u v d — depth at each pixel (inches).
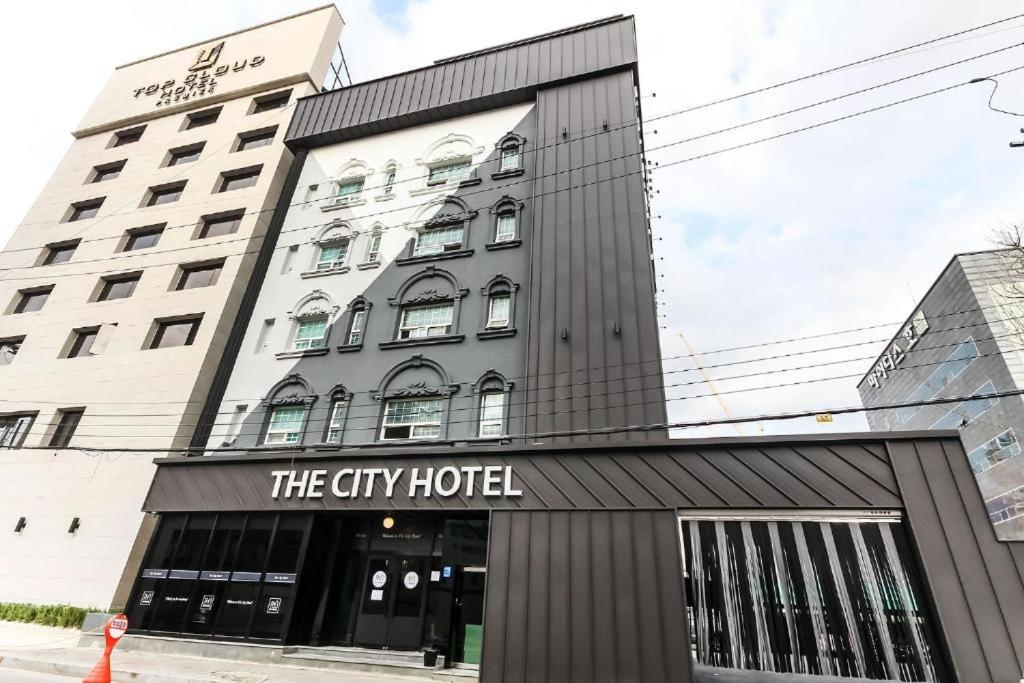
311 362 740.0
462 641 520.4
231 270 888.9
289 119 1070.4
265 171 998.4
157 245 972.6
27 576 700.7
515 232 743.7
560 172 737.6
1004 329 1668.3
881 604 388.2
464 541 558.9
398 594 560.1
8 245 1094.4
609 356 577.6
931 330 2085.4
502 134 853.2
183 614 551.5
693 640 414.3
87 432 790.5
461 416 622.5
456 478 513.7
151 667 453.7
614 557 442.6
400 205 848.9
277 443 694.5
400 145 922.1
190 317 868.6
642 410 539.5
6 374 901.8
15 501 767.7
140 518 701.9
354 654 515.8
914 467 414.3
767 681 386.6
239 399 743.1
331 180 930.7
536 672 415.2
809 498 426.0
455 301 711.7
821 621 395.5
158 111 1214.9
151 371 810.2
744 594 418.3
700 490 451.5
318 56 1167.6
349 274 805.9
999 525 1787.6
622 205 680.4
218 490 595.8
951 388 1982.0
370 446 616.7
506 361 643.5
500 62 908.6
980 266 1788.9
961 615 359.6
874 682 370.3
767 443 450.9
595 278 634.8
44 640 585.6
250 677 429.7
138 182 1098.1
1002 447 1744.6
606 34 858.1
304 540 553.6
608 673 402.0
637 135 749.9
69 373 863.7
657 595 419.8
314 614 551.5
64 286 986.7
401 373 684.7
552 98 824.3
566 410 559.8
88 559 691.4
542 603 438.3
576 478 484.4
